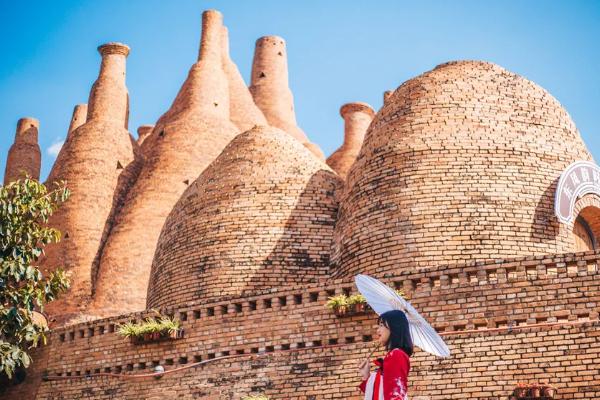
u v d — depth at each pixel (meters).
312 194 29.17
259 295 24.02
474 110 26.62
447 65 28.34
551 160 26.06
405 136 26.53
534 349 19.73
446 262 24.31
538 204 25.16
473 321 20.97
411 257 24.62
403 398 9.69
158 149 41.97
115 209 41.59
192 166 41.00
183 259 29.08
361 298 22.19
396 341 10.28
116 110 44.94
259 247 28.27
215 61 46.38
